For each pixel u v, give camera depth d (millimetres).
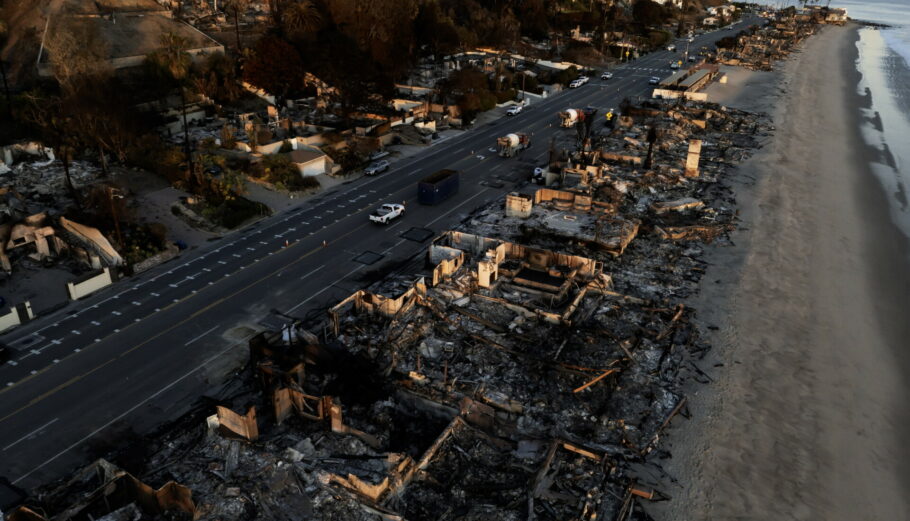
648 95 138625
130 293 52219
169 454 35219
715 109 124250
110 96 76062
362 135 93375
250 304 51031
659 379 43344
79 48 83688
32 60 96875
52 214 62125
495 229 66750
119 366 42781
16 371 41844
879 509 34500
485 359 44188
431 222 68812
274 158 77250
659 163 89500
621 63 182125
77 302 50594
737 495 34594
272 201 72312
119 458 34781
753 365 46000
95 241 55219
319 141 88062
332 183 79625
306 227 66500
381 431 37625
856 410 42250
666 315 51250
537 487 33500
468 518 31672
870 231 71875
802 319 52688
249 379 41969
